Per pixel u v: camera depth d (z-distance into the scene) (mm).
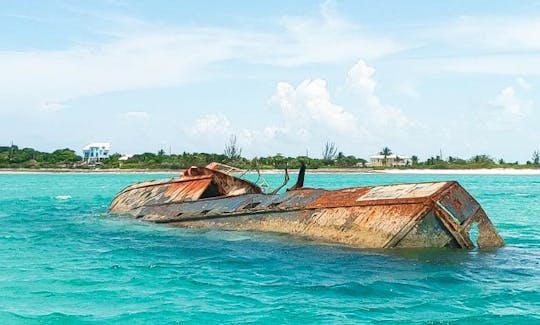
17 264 15758
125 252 17531
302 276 13609
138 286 12961
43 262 16031
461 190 16250
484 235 16453
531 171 160250
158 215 23984
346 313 10641
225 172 24219
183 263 15539
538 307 11039
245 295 11992
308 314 10586
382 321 10156
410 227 15461
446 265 14500
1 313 10742
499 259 15320
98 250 18047
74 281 13500
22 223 26609
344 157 173000
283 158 134375
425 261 14852
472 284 12789
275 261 15383
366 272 13836
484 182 96562
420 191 16172
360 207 16906
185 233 21000
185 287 12789
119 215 26969
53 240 20484
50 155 168750
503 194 56938
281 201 19656
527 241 20266
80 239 20625
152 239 20031
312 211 18219
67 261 16156
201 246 18156
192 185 24453
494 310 10836
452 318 10320
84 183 87062
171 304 11367
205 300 11641
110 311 10898
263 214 19688
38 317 10500
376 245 15805
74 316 10562
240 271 14305
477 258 15391
